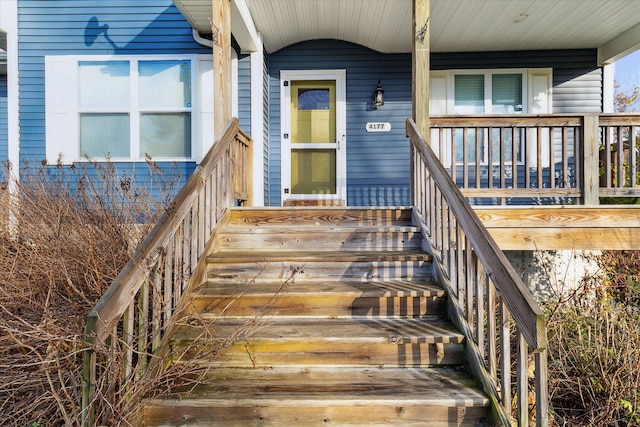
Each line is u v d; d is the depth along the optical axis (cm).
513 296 186
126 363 198
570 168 577
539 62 583
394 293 270
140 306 219
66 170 533
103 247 309
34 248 305
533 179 577
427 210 327
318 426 203
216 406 202
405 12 470
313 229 338
